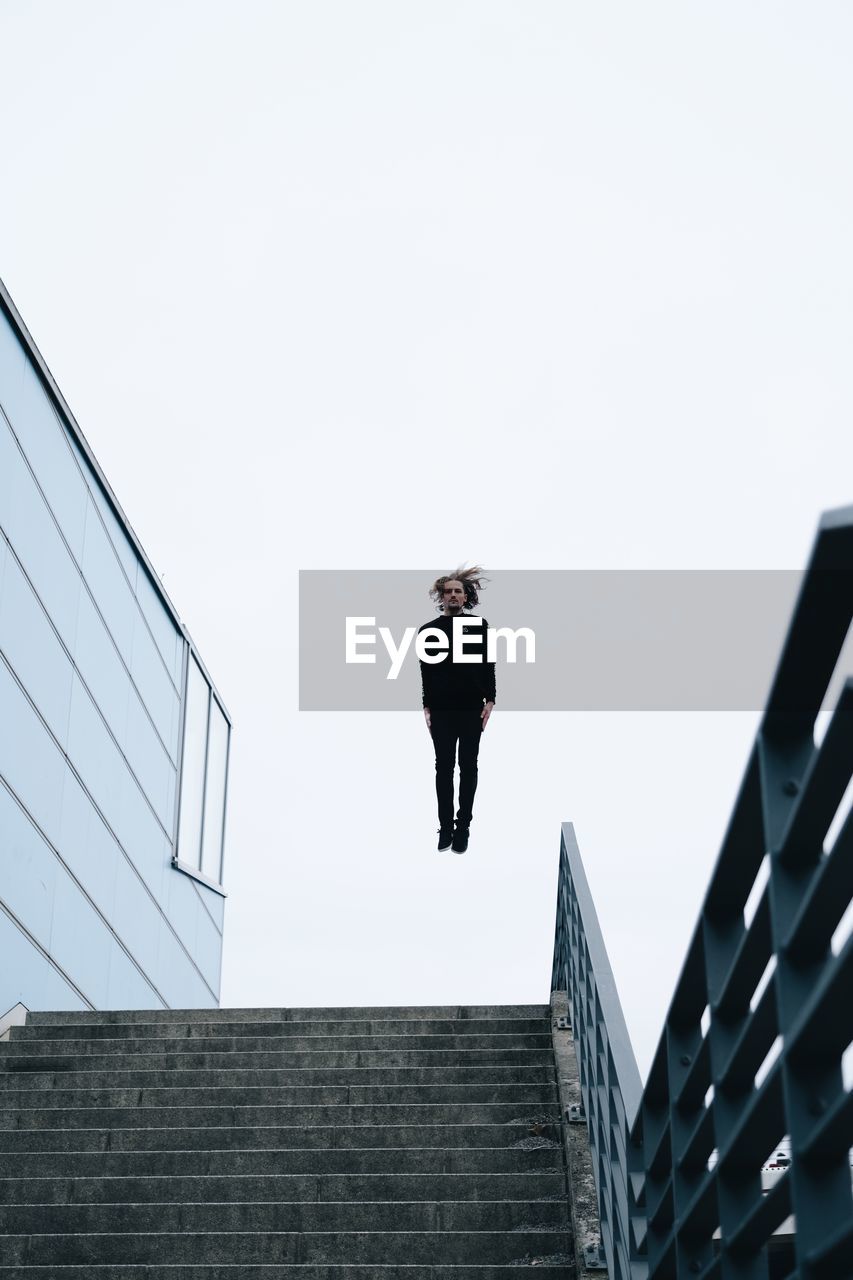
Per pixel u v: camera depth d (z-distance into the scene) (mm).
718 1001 2180
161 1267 4680
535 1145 5605
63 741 11258
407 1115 5938
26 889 10016
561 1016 7074
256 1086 6469
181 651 16984
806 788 1530
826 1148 1615
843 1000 1491
